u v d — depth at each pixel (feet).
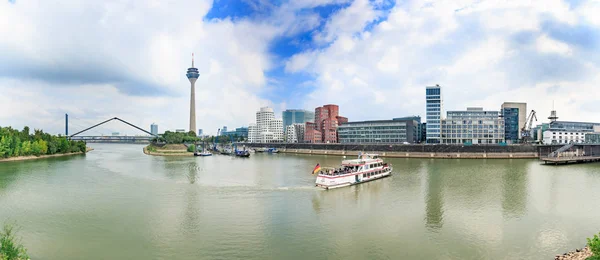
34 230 164.96
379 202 222.89
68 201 225.76
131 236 156.97
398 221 179.83
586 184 292.40
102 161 540.93
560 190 263.49
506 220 181.06
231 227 169.89
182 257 133.80
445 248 142.00
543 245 145.18
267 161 565.53
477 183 298.35
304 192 256.52
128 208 206.69
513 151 590.14
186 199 231.71
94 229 166.81
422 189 269.23
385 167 344.69
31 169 412.77
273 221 179.83
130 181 312.50
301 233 160.97
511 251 138.62
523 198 234.38
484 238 153.89
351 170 302.25
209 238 154.30
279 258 132.77
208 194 248.52
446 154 611.88
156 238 154.40
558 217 186.70
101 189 269.44
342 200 229.04
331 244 147.02
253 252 138.51
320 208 206.90
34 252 137.80
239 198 234.79
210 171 398.83
